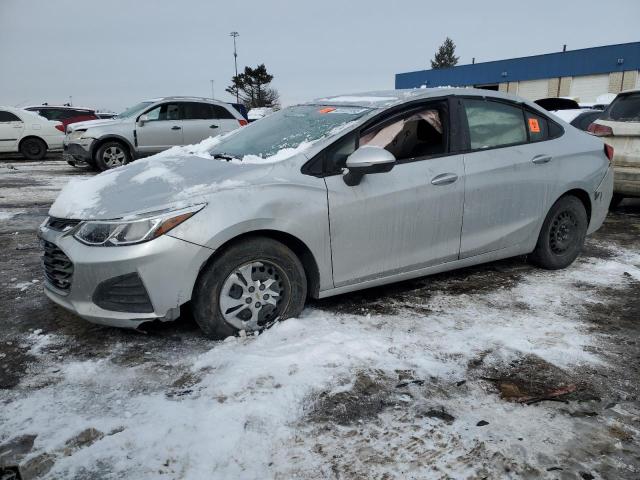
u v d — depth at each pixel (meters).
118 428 2.35
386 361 2.95
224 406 2.49
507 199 4.08
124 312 2.92
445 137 3.84
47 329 3.39
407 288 4.14
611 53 33.59
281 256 3.20
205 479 2.05
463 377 2.82
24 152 15.10
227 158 3.65
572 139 4.57
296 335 3.21
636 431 2.41
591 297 4.03
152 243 2.85
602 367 2.98
